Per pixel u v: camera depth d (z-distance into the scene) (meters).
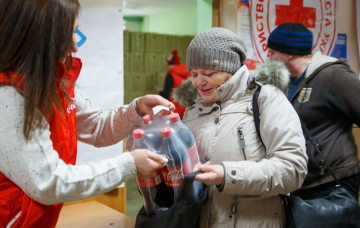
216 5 2.08
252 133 1.11
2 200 0.89
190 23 4.91
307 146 1.57
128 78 4.37
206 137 1.17
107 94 1.86
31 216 0.90
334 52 2.60
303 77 1.77
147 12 5.58
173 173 1.01
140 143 1.02
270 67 1.16
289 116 1.08
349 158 1.57
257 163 1.04
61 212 1.75
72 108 1.11
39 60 0.86
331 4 2.53
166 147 0.99
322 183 1.55
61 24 0.88
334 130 1.58
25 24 0.85
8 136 0.83
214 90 1.17
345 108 1.52
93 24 1.79
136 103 1.25
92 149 1.85
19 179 0.84
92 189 0.90
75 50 0.97
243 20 2.16
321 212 1.15
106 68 1.85
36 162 0.85
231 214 1.09
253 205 1.10
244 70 1.15
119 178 0.93
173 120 1.06
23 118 0.85
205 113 1.21
